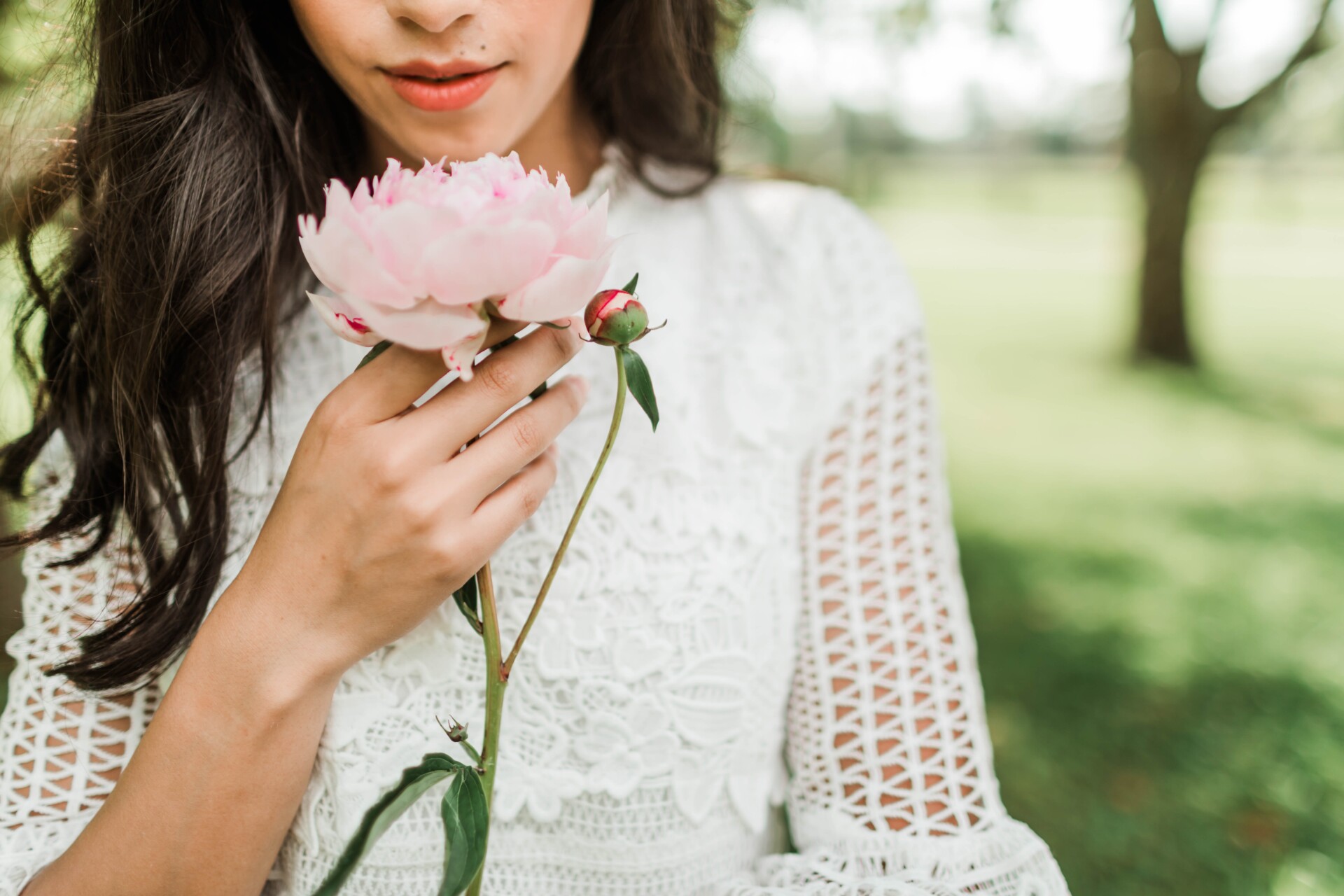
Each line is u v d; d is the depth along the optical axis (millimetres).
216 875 591
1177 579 2854
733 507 683
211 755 583
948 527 721
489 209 491
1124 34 4871
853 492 705
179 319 672
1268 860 1752
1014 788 1944
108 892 591
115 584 692
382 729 645
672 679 660
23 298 759
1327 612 2629
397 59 598
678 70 770
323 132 729
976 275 8883
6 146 757
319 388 715
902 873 644
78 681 657
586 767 657
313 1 599
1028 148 18844
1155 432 4324
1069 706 2213
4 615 1274
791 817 699
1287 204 13930
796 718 701
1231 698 2229
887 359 723
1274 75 4691
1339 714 2158
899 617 686
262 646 579
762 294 737
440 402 562
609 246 522
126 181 681
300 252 728
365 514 560
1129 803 1898
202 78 688
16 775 668
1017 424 4520
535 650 656
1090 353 5727
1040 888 640
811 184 832
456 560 560
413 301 489
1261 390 4875
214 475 672
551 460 590
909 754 668
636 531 667
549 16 617
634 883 661
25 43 786
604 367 700
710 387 709
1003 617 2633
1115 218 12930
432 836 649
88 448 708
